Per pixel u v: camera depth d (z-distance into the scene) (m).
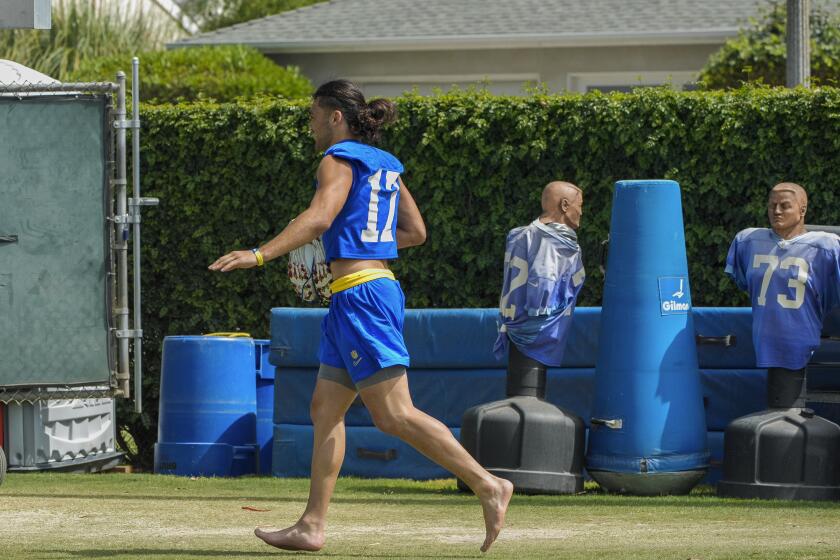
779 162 34.62
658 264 29.33
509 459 28.72
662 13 67.19
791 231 29.03
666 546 20.39
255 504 26.80
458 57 68.94
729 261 29.58
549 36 66.44
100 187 32.62
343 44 68.56
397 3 72.88
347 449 33.25
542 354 29.31
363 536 21.80
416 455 32.69
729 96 34.84
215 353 34.47
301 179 37.59
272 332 33.41
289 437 33.41
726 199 35.06
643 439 28.91
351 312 18.34
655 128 35.09
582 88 67.81
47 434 33.69
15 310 32.44
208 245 38.28
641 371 29.11
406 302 37.00
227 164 38.06
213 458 34.19
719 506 26.73
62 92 32.38
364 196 18.50
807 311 28.47
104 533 22.11
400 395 18.41
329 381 18.91
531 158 35.94
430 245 36.72
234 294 38.41
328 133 19.33
